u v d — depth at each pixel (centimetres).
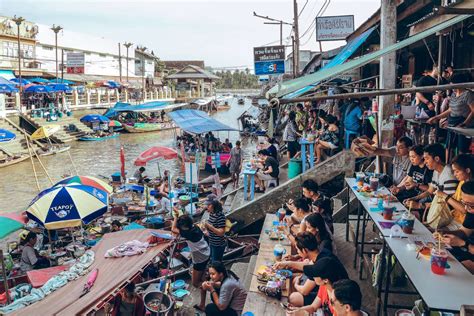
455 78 601
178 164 2434
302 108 1694
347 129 985
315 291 461
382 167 760
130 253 701
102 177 1983
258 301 538
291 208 677
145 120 4506
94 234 1166
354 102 980
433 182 517
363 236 584
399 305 470
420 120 710
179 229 766
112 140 3550
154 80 6644
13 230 883
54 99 3806
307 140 1101
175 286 797
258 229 1041
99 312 694
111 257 697
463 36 829
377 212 496
